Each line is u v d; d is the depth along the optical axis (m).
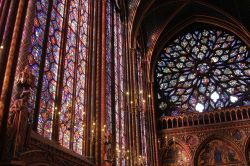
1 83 9.70
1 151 9.09
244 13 32.94
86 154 16.39
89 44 19.61
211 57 35.34
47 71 14.03
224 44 35.56
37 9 13.84
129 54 28.08
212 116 31.83
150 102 33.12
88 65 18.92
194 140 31.22
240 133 30.11
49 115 13.67
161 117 33.31
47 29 14.39
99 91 18.50
